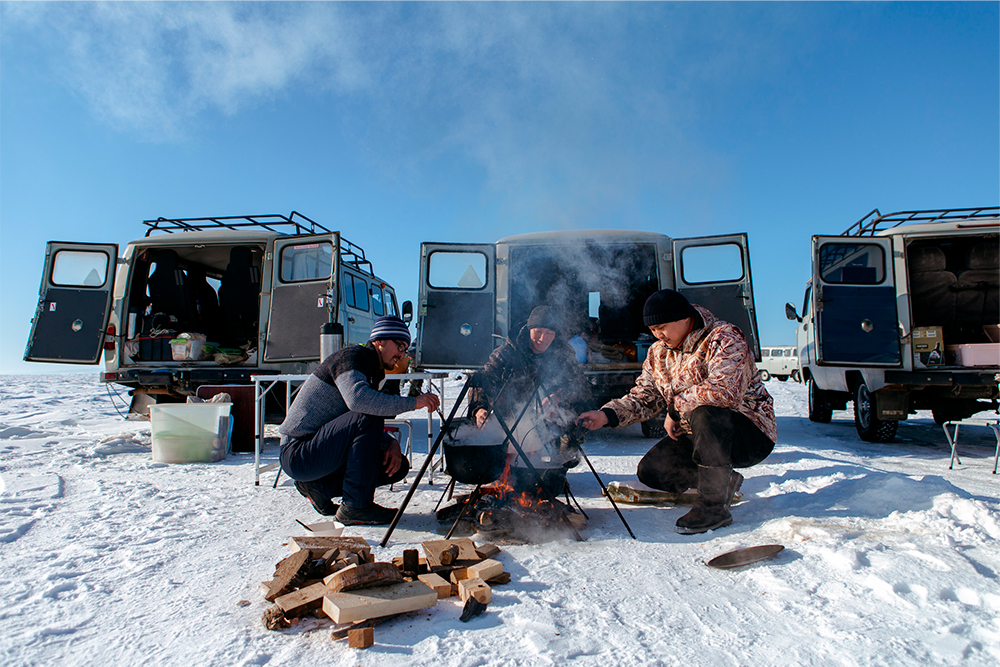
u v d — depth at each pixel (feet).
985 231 17.89
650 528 8.84
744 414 9.29
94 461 14.85
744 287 19.11
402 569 6.71
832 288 18.24
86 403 33.30
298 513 9.91
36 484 11.85
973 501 8.27
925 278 19.21
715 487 8.69
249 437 17.54
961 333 20.01
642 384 10.29
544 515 8.57
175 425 15.16
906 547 7.11
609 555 7.48
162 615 5.75
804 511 9.18
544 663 4.76
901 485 9.21
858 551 6.95
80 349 20.21
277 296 19.71
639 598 6.07
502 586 6.44
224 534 8.57
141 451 16.93
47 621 5.60
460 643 5.12
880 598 5.89
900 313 17.95
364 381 9.09
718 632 5.31
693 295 19.54
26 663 4.79
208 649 5.05
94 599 6.12
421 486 12.23
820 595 6.07
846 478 11.15
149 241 21.71
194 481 12.66
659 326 9.28
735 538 8.09
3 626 5.47
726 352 8.99
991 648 4.91
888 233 18.78
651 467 10.40
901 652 4.86
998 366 17.03
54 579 6.66
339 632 5.24
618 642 5.11
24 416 26.00
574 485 12.28
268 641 5.20
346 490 9.14
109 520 9.21
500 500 8.86
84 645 5.13
